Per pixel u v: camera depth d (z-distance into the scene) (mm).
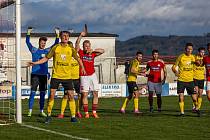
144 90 32000
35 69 14367
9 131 10180
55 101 25766
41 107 14445
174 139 9102
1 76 17109
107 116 14375
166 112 16625
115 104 22688
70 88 12273
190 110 17688
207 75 15320
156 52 17156
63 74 12203
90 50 13688
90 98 28109
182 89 14688
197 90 16641
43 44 14578
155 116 14375
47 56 12281
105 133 9891
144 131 10281
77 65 13695
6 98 16828
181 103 14734
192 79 14711
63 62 12227
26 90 29438
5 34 13117
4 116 13719
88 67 13641
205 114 15391
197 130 10539
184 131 10336
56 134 9680
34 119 13094
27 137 9266
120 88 32531
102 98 30031
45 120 12133
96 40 44562
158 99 17078
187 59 14703
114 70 40500
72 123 11883
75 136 9383
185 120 12891
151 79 16953
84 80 13609
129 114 15477
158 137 9359
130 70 16484
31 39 40375
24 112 16438
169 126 11320
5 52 13391
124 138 9172
